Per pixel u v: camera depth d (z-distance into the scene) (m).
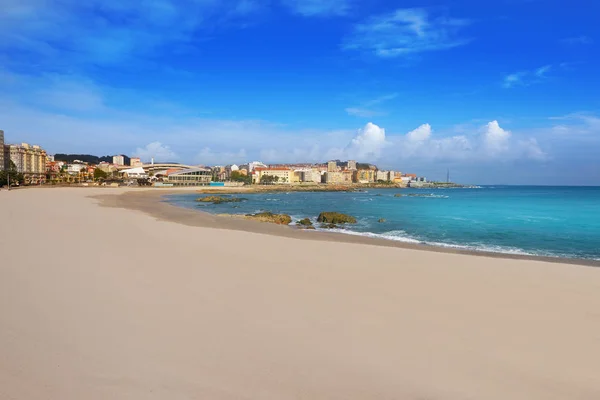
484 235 22.69
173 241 14.66
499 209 45.25
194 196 83.00
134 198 62.16
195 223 24.20
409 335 6.02
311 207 50.16
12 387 4.19
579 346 5.77
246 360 5.02
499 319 6.81
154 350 5.20
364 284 8.91
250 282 8.78
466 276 9.98
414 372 4.89
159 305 7.01
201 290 8.03
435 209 45.66
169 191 103.25
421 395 4.39
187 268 10.01
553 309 7.40
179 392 4.21
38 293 7.47
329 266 10.78
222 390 4.30
